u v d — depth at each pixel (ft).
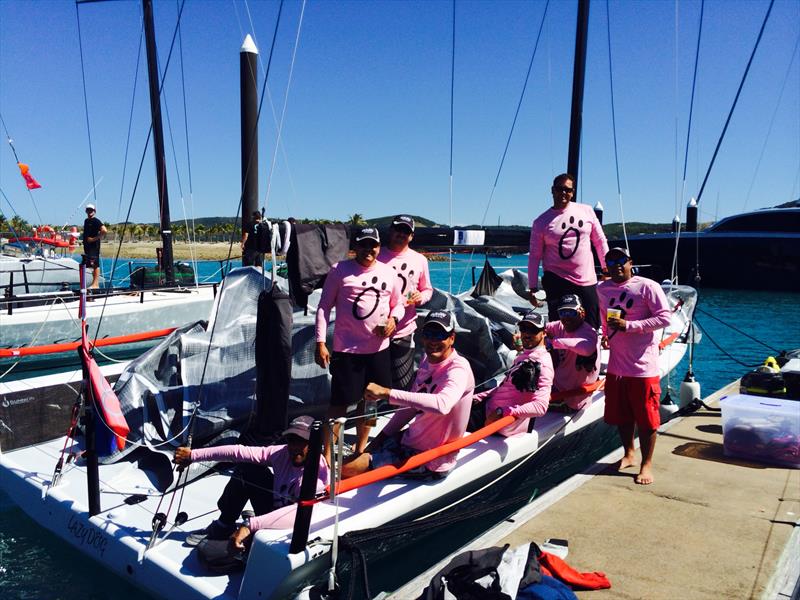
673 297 33.60
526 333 15.65
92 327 38.99
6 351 18.45
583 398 18.35
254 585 10.52
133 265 52.31
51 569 13.48
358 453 13.30
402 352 15.72
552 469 18.71
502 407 15.88
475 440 13.57
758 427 17.16
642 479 15.51
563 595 9.87
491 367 20.02
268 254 14.57
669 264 95.66
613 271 16.26
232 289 18.92
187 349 16.92
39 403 17.51
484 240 23.86
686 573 11.30
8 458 16.39
